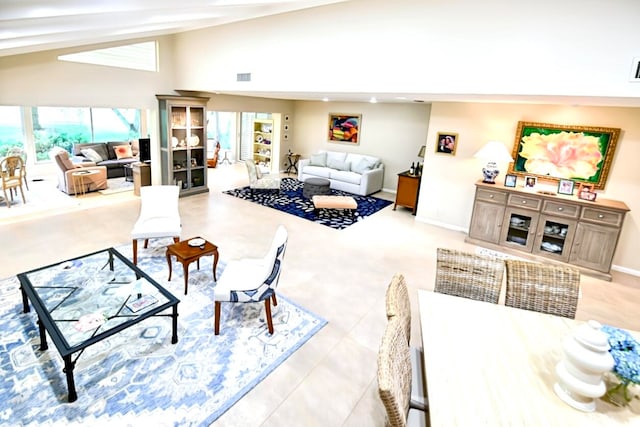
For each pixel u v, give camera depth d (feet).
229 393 7.99
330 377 8.68
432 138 20.42
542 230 16.21
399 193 23.53
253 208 22.09
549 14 10.50
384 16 13.23
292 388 8.27
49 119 28.86
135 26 12.07
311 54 15.35
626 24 9.66
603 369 4.78
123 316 8.45
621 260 15.89
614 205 14.55
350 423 7.43
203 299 11.60
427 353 5.89
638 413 4.96
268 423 7.33
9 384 7.84
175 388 8.03
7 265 13.07
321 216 21.40
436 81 12.55
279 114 32.76
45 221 17.81
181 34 21.25
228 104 27.35
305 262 14.92
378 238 18.34
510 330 6.60
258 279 10.11
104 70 19.36
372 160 28.32
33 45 12.84
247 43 17.66
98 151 29.22
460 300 7.55
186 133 23.34
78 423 7.04
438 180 20.61
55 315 8.39
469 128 19.06
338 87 14.80
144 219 14.14
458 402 4.96
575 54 10.36
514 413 4.83
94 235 16.26
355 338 10.18
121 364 8.63
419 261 15.67
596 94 10.27
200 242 12.44
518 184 17.95
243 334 10.02
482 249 17.47
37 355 8.72
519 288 7.93
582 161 16.03
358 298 12.32
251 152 38.22
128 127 33.76
